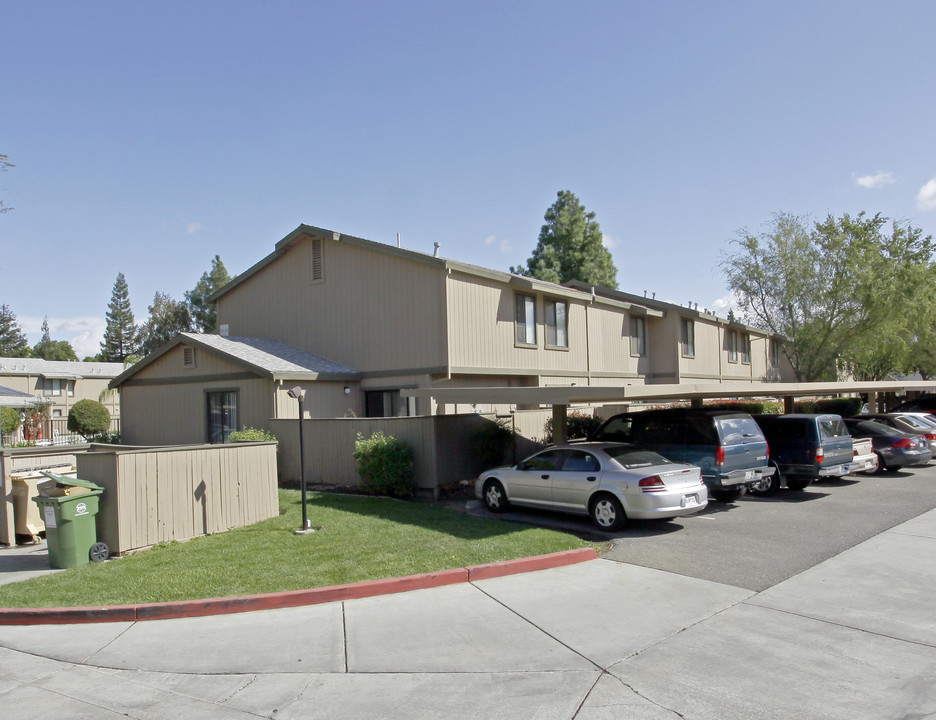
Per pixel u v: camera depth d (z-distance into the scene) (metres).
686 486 11.07
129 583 8.27
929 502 13.48
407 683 5.58
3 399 18.95
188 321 63.41
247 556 9.40
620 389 11.79
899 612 7.07
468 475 15.30
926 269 31.52
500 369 21.06
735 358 37.19
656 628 6.70
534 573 8.80
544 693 5.33
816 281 31.97
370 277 20.78
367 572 8.48
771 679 5.51
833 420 15.09
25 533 11.06
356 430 15.61
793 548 9.88
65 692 5.58
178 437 20.80
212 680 5.75
